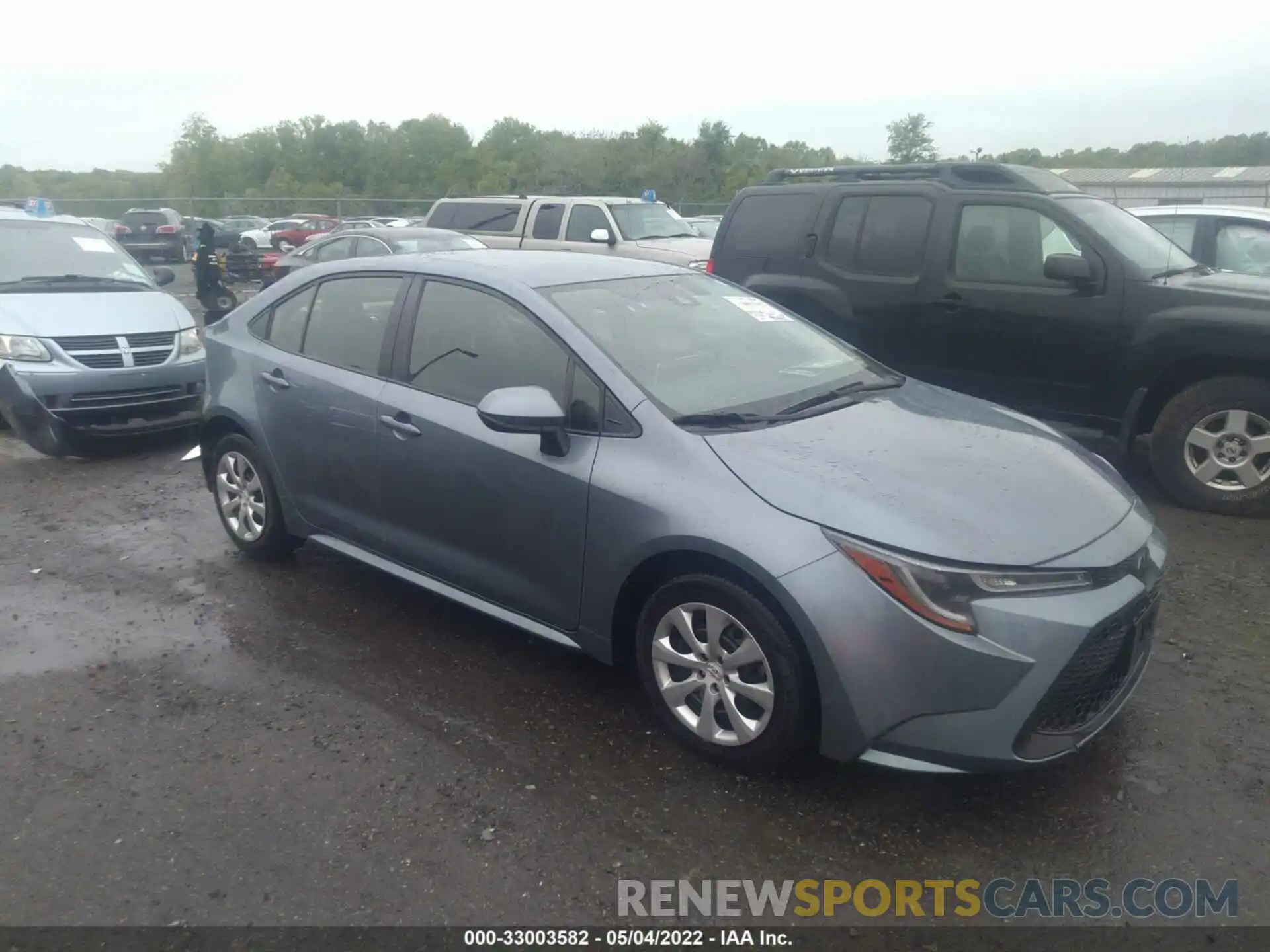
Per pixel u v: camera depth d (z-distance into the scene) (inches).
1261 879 119.6
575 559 152.0
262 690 167.0
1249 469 240.4
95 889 120.6
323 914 116.0
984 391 277.9
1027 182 277.6
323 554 227.9
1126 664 135.5
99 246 374.0
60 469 307.0
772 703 132.6
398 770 143.1
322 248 603.5
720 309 184.9
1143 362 247.9
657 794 136.6
